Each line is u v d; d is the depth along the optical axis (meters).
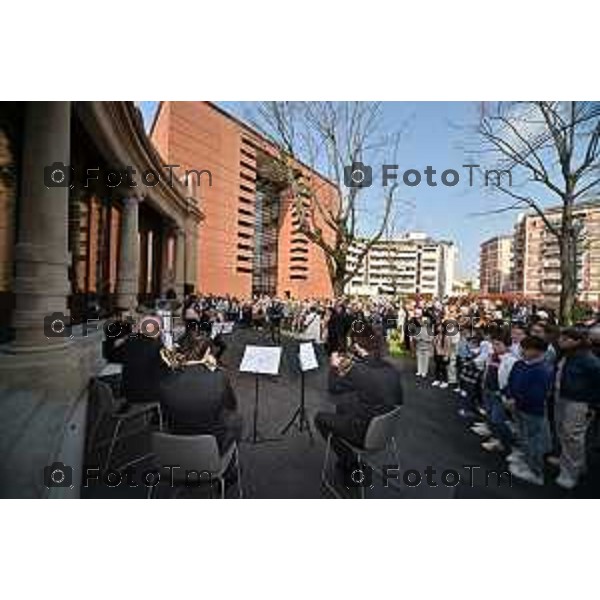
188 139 37.22
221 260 42.38
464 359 8.36
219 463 3.28
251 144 46.03
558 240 12.37
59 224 6.30
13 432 4.73
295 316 20.69
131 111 10.17
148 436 5.27
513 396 4.71
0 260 7.82
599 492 4.30
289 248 58.59
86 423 5.32
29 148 6.17
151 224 21.39
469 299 20.36
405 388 8.87
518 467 4.70
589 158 11.26
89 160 11.58
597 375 4.32
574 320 12.07
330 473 4.50
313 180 18.44
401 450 5.32
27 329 6.01
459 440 5.71
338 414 4.29
